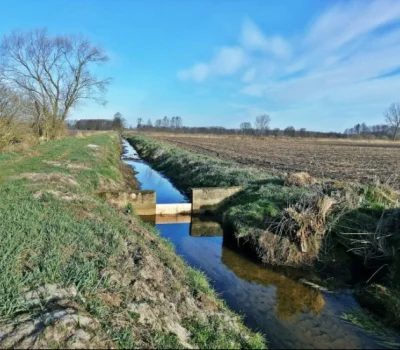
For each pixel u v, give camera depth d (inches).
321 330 275.4
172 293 257.9
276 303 319.9
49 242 280.7
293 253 409.1
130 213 515.8
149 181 960.3
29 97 1296.8
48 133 1434.5
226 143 2471.7
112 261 268.1
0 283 214.5
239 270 393.4
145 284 248.8
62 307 197.9
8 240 270.1
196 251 451.5
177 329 218.4
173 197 765.9
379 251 376.2
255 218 481.1
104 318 198.1
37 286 216.1
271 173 761.0
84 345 171.6
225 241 492.4
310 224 417.4
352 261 391.5
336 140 3838.6
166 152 1337.4
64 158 846.5
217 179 739.4
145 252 305.7
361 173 880.9
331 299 328.8
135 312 212.4
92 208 421.1
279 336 266.2
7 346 167.8
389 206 439.8
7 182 492.7
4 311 195.0
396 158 1418.6
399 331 273.3
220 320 254.4
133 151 1959.9
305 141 3444.9
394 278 335.3
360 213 434.0
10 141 949.2
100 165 824.3
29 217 333.1
